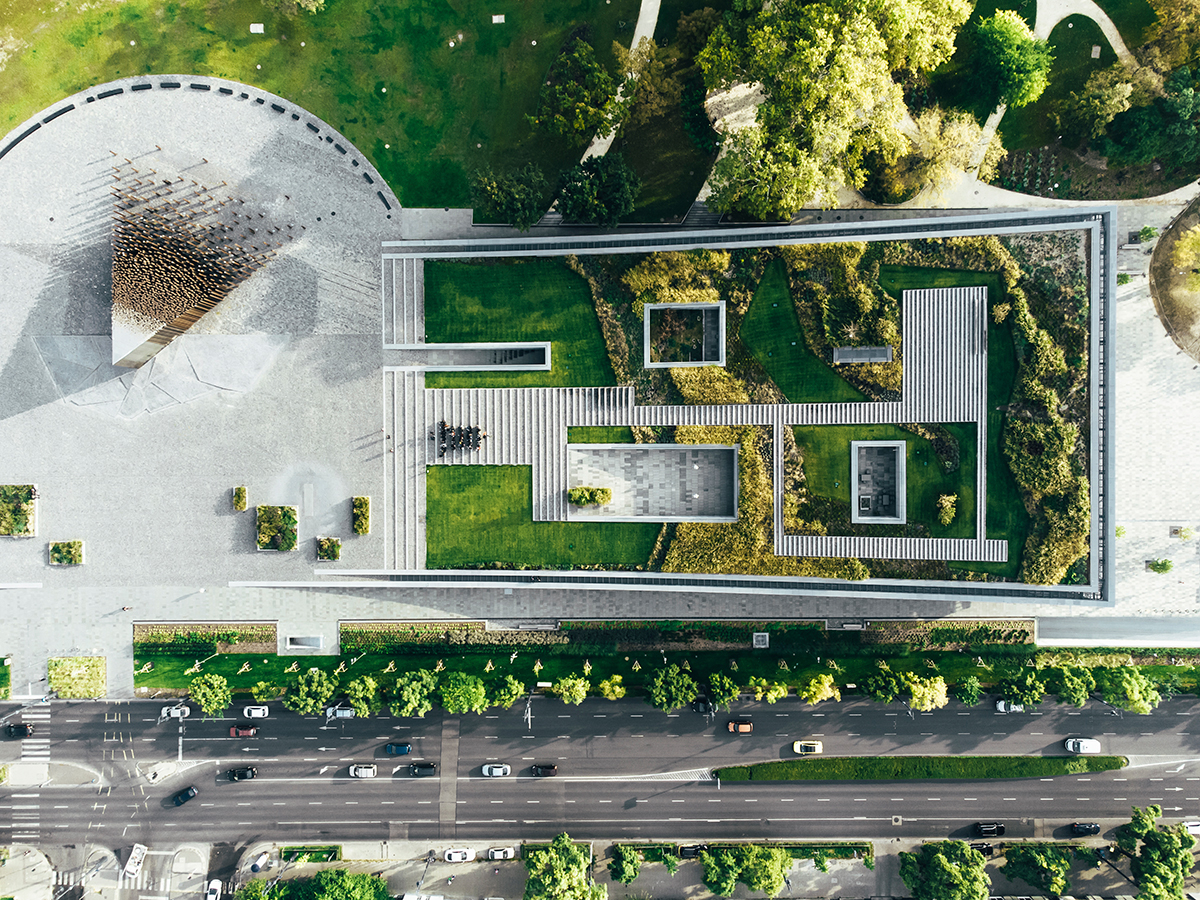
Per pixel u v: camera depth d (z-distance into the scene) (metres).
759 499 50.31
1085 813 53.88
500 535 53.28
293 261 54.09
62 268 54.06
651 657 54.16
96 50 53.84
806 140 45.62
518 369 52.47
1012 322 47.38
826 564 49.91
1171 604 53.62
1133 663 53.41
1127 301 53.38
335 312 53.97
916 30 44.72
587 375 51.97
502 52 52.94
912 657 53.91
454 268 52.66
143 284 51.09
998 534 48.38
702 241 50.38
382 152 53.81
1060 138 52.19
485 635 54.12
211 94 53.81
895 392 48.91
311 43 53.47
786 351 49.69
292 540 53.94
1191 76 48.41
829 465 49.84
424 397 53.62
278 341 54.06
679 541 51.16
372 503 54.16
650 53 48.06
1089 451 47.22
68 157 54.00
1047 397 46.91
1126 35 51.34
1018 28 47.31
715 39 45.91
